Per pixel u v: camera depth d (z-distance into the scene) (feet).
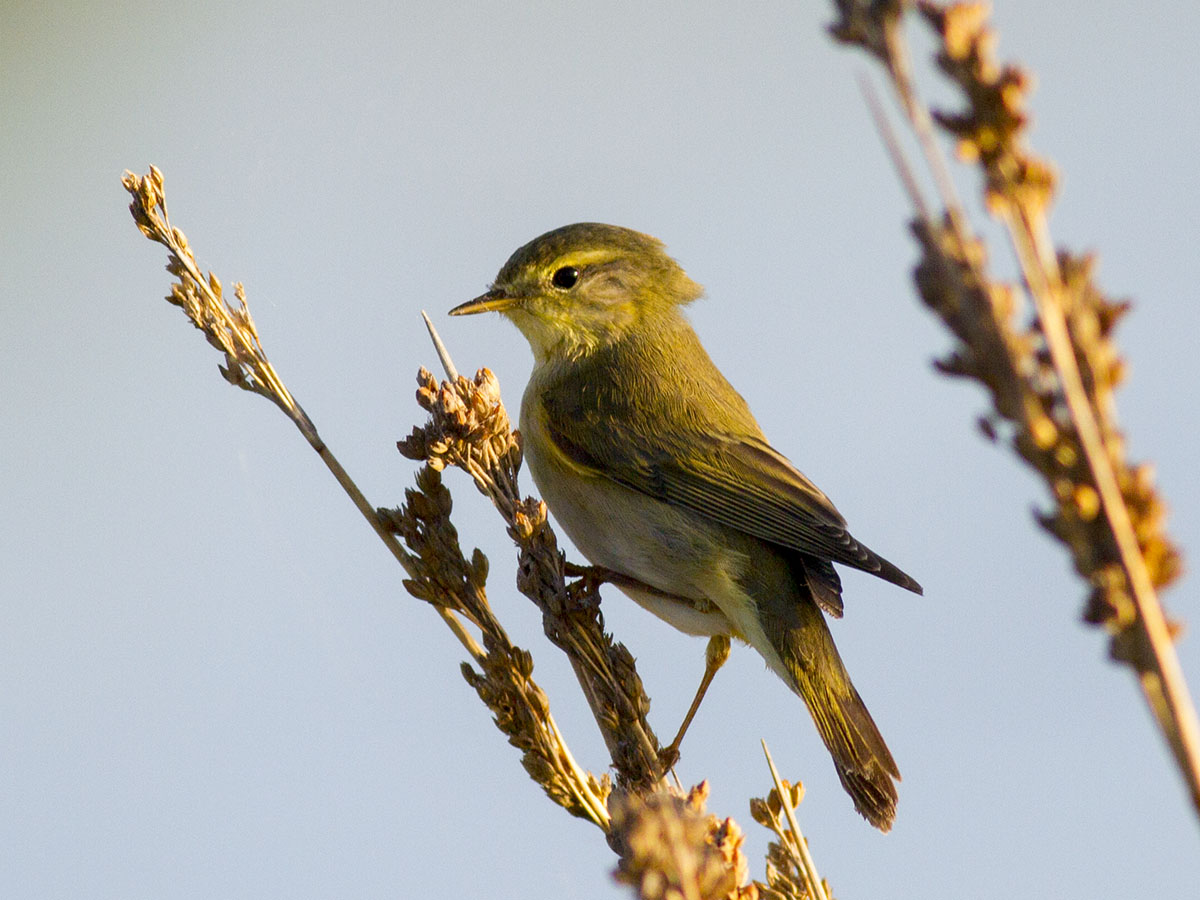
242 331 28.17
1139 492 10.43
